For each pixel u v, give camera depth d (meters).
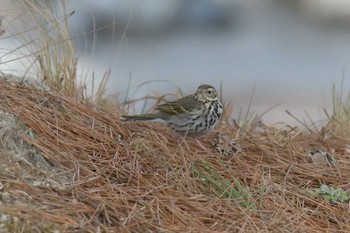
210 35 34.44
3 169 9.49
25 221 8.70
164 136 11.85
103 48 26.28
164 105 12.04
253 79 29.73
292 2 38.78
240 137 12.47
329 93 27.28
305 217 10.26
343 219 10.38
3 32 12.95
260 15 37.59
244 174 11.14
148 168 10.66
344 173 11.66
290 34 36.03
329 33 36.62
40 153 10.12
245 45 34.19
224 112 13.33
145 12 32.56
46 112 11.16
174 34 33.47
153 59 30.62
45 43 12.98
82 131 11.04
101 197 9.51
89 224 8.98
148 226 9.27
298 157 12.06
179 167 10.85
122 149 10.92
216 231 9.45
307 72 30.78
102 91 13.46
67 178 9.85
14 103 10.97
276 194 10.71
